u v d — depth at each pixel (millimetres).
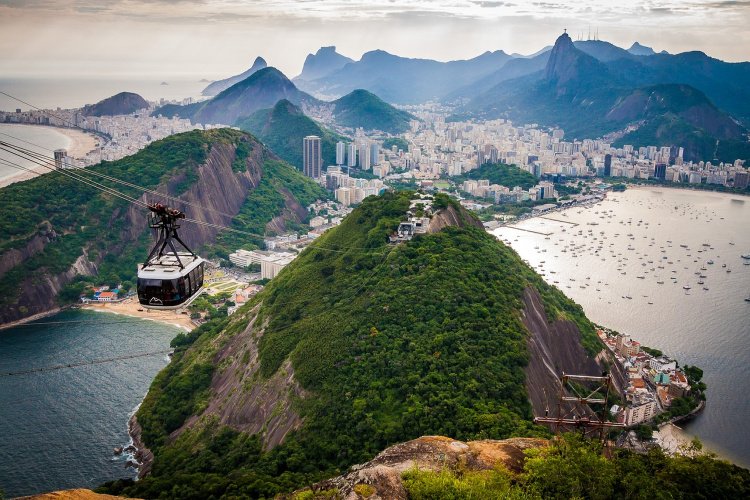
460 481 35469
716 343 150375
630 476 38500
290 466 79250
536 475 37062
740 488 41500
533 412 82875
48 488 96062
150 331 159375
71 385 128250
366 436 80812
